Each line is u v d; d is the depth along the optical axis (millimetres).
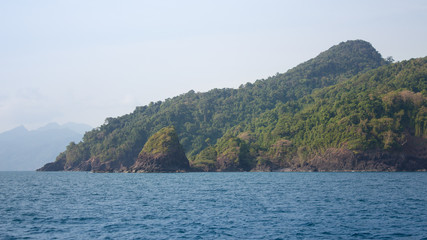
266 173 186375
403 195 62750
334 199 57750
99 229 36219
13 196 71438
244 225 37250
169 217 42469
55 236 33500
